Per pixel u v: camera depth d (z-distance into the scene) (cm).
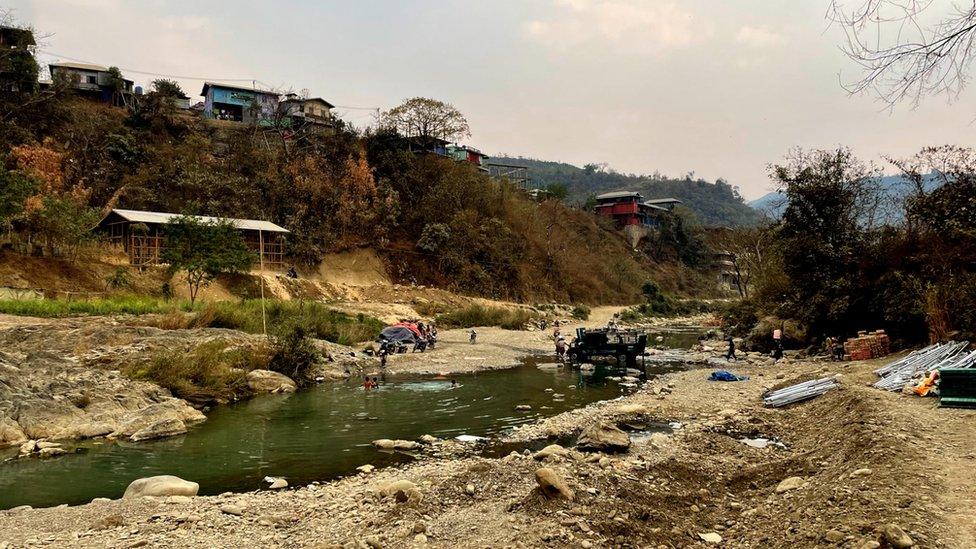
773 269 3797
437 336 4003
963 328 1914
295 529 820
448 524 808
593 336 2873
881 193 3030
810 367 2347
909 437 955
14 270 3203
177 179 5209
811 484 870
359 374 2514
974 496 697
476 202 7500
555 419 1634
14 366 1641
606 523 775
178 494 1019
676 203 13125
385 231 6262
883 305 2545
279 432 1516
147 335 2245
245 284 4241
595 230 10444
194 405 1817
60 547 754
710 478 1022
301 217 5622
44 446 1323
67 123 5312
